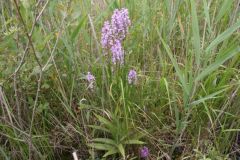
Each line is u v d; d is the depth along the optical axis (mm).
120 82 505
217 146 507
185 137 545
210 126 524
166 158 524
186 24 588
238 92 523
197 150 477
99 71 541
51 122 550
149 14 576
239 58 541
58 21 525
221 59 434
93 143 503
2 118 475
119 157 525
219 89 511
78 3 542
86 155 542
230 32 423
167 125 547
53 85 557
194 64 548
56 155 540
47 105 510
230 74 521
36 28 479
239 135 554
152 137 523
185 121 493
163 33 565
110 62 504
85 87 547
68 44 501
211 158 490
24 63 489
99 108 533
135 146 529
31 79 545
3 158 494
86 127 526
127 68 513
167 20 597
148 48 603
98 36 583
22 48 483
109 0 614
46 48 521
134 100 534
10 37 445
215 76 509
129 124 510
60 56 545
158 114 543
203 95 513
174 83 527
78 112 546
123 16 468
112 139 530
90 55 567
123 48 501
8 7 500
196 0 624
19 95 516
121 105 519
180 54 582
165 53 586
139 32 598
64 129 518
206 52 453
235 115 523
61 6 473
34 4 437
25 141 477
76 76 545
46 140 514
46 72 531
